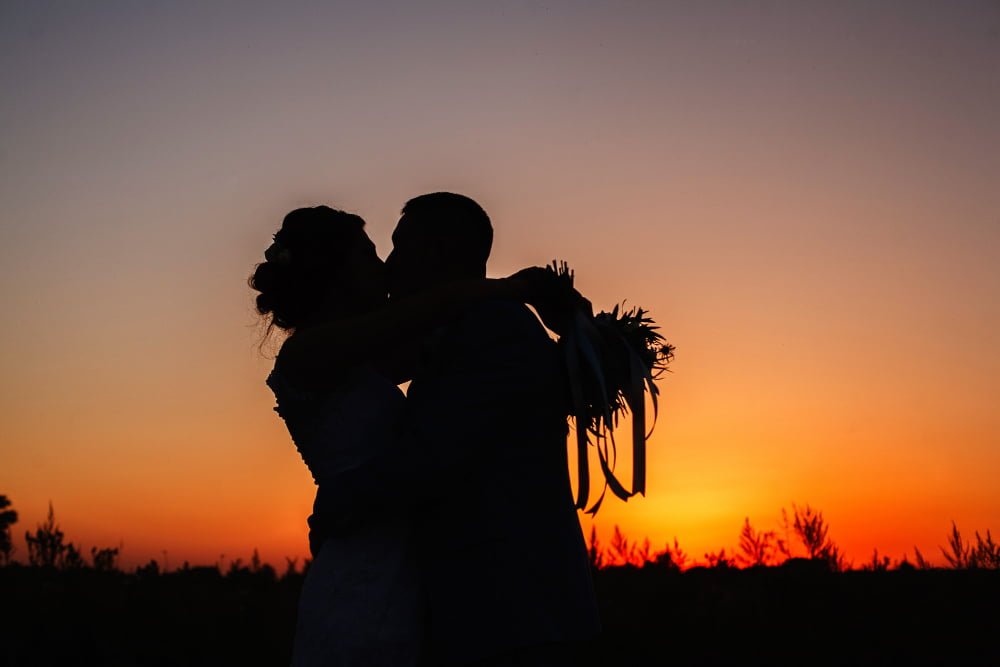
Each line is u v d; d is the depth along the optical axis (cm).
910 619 952
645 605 1053
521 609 260
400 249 316
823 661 883
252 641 1035
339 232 310
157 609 1121
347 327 282
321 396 293
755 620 980
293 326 315
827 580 1056
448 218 312
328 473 290
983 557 1109
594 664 924
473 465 267
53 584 1202
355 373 299
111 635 1020
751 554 1231
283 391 297
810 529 1208
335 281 309
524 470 274
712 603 1048
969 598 991
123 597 1180
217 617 1102
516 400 271
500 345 274
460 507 270
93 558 1398
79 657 951
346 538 286
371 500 265
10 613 1038
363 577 279
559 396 288
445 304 276
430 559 272
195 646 1016
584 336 292
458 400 268
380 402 297
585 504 287
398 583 279
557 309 300
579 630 266
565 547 273
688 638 945
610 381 300
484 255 320
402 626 276
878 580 1113
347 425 291
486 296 280
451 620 263
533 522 270
